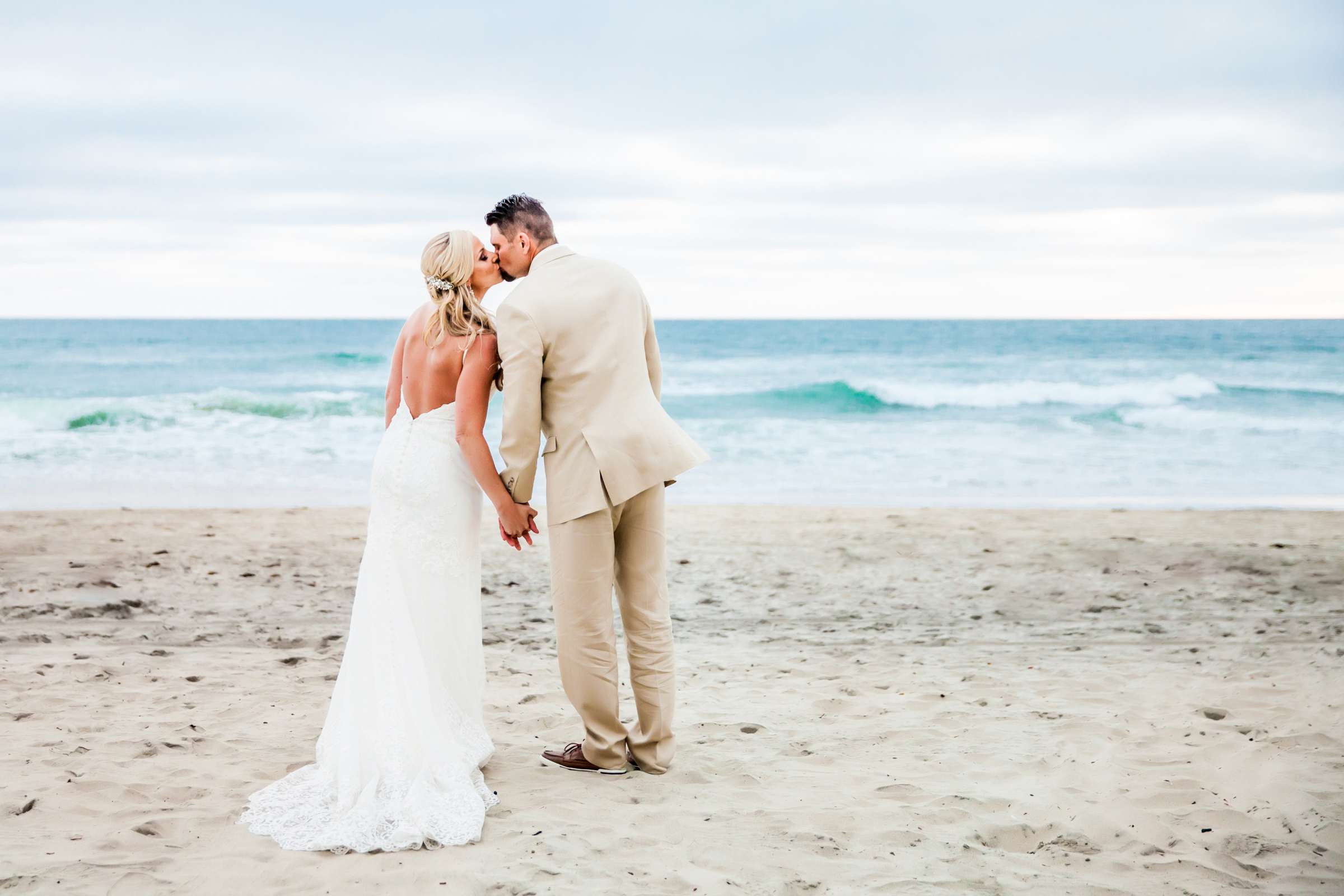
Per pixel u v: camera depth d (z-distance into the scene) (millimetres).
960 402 24984
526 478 3334
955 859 2842
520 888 2594
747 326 55500
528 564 8234
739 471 15781
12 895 2512
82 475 14156
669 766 3596
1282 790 3283
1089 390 25188
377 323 63500
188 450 16641
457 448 3404
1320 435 19734
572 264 3398
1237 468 15930
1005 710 4375
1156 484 14430
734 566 8273
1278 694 4438
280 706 4359
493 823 3041
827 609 6832
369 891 2576
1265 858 2842
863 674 5125
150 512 10555
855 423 21547
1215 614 6438
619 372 3342
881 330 50500
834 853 2875
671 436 3400
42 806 3125
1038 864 2836
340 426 19828
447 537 3369
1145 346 39906
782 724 4230
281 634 5828
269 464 15398
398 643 3252
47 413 19672
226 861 2738
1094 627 6168
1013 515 11000
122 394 26688
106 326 55625
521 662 5305
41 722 4035
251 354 37594
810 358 37781
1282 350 36875
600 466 3279
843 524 10375
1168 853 2889
